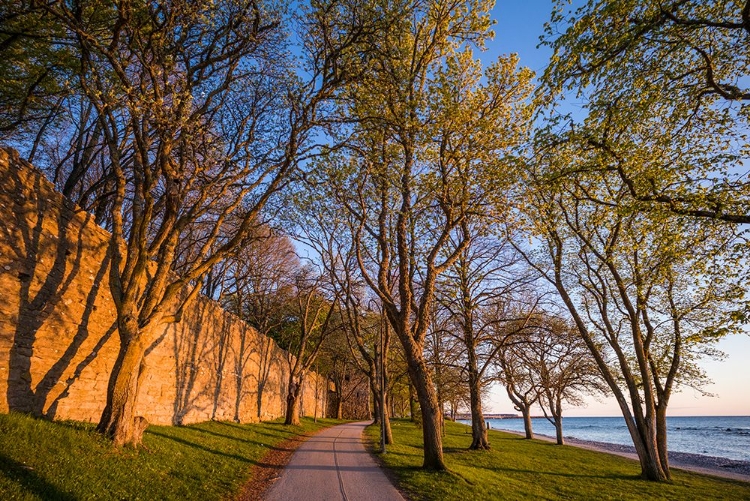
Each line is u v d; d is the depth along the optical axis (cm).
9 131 1809
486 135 1429
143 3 1081
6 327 895
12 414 852
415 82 1533
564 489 1638
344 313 4134
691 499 1673
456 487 1167
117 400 1006
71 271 1098
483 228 1605
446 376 2472
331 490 1057
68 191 1914
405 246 1556
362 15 1340
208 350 1981
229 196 1661
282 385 3469
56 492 661
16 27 1237
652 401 2077
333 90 1404
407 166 1466
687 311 1916
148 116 1170
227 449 1437
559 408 3594
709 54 1058
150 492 818
